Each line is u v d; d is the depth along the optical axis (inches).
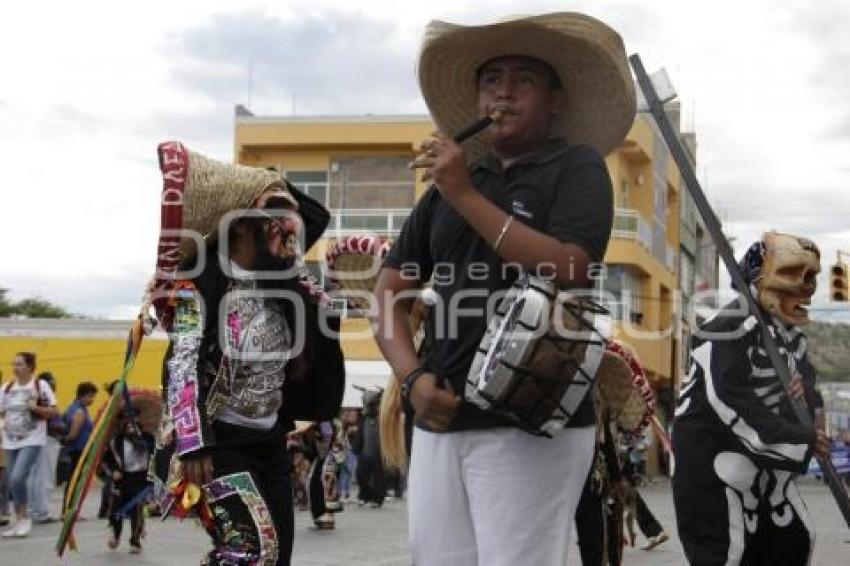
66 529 187.9
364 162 1440.7
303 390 189.5
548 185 129.7
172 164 175.2
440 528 134.8
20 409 474.3
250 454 177.3
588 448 135.5
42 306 2876.5
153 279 179.3
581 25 134.3
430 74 145.8
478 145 148.0
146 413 416.5
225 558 169.0
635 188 1536.7
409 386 133.3
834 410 1211.9
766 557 205.0
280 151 1454.2
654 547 441.1
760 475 200.4
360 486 726.5
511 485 129.0
